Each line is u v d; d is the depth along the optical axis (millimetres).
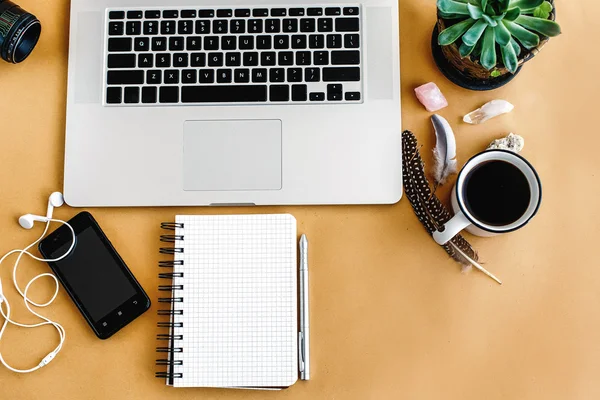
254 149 678
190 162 678
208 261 664
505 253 680
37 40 699
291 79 680
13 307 677
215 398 660
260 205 685
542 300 672
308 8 688
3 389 661
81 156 680
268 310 656
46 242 672
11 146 700
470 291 674
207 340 653
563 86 703
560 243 680
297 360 664
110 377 664
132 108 685
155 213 688
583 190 688
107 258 671
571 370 661
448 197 688
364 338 668
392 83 681
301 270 662
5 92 708
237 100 679
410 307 672
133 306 660
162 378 664
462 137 699
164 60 685
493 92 702
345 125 678
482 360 664
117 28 690
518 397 658
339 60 682
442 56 691
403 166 682
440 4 594
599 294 671
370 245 681
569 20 711
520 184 620
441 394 659
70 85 688
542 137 697
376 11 689
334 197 672
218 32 687
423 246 680
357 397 660
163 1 692
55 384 663
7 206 692
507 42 585
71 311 674
